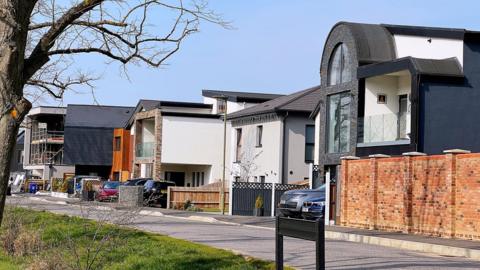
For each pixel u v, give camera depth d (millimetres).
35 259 11625
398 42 30828
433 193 20625
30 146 76938
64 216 21375
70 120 69500
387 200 22844
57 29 8438
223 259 12031
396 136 28016
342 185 25203
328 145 33062
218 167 52062
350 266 12797
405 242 18844
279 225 8898
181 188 40031
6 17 7668
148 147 54188
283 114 41719
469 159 19172
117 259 12289
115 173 65000
